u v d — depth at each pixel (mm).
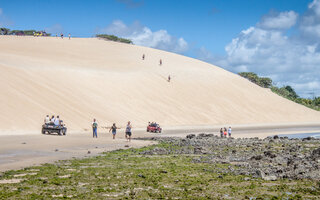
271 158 24188
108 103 72375
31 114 50031
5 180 14781
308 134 63656
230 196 13461
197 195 13430
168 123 76625
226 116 94000
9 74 60281
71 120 54531
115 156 23906
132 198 12648
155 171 18109
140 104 80625
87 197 12570
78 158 22297
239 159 23969
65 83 70625
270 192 14312
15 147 26672
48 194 12734
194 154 26594
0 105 48688
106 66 100250
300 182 16453
